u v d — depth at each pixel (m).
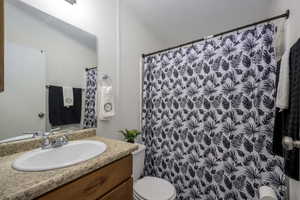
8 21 0.93
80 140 1.18
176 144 1.70
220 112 1.42
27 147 0.98
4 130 0.92
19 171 0.68
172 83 1.73
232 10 1.74
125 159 0.97
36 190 0.56
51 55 1.15
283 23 1.17
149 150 1.93
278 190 1.18
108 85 1.55
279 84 0.99
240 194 1.33
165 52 1.80
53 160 0.93
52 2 1.13
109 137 1.58
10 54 0.95
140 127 2.01
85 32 1.35
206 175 1.50
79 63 1.32
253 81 1.28
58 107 1.19
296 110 0.83
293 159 0.88
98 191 0.80
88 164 0.74
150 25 2.07
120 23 1.69
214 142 1.45
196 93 1.56
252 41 1.28
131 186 1.01
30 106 1.04
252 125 1.28
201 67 1.53
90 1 1.38
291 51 0.92
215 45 1.45
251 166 1.28
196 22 1.98
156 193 1.31
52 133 1.14
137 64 1.94
